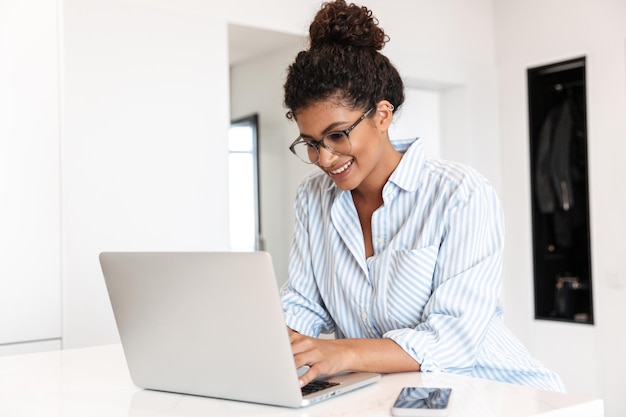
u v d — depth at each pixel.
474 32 4.57
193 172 3.37
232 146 5.12
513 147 4.55
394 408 0.98
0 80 2.50
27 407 1.14
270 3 3.69
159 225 3.25
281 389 1.07
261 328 1.07
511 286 4.53
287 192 4.72
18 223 2.53
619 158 3.98
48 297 2.60
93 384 1.31
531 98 4.50
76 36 3.04
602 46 4.07
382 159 1.46
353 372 1.27
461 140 4.56
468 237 1.35
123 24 3.17
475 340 1.30
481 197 1.37
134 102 3.19
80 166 3.03
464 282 1.32
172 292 1.16
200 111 3.40
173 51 3.32
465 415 0.96
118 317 1.25
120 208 3.13
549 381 1.43
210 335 1.13
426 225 1.40
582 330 4.12
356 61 1.35
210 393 1.18
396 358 1.25
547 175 4.41
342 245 1.52
